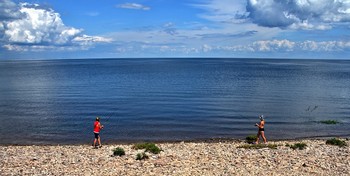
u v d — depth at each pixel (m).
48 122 44.88
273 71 176.00
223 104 60.41
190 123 44.31
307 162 23.17
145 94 74.19
